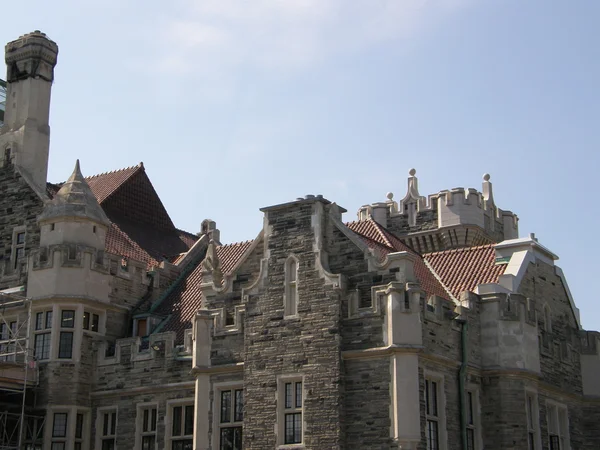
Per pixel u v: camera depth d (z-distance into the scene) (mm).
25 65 44719
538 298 38969
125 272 41312
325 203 34188
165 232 49312
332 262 33625
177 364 36844
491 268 38562
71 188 40688
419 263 39938
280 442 32156
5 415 36844
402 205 53062
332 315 32375
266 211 35000
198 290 41625
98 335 39438
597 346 41344
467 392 34469
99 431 38250
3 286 41188
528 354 35750
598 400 40688
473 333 35312
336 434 31234
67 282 38969
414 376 31016
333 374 31812
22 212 42250
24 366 37344
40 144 43844
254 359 33531
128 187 47875
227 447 33938
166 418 36531
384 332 31609
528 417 35500
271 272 34156
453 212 51000
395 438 30531
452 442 32875
